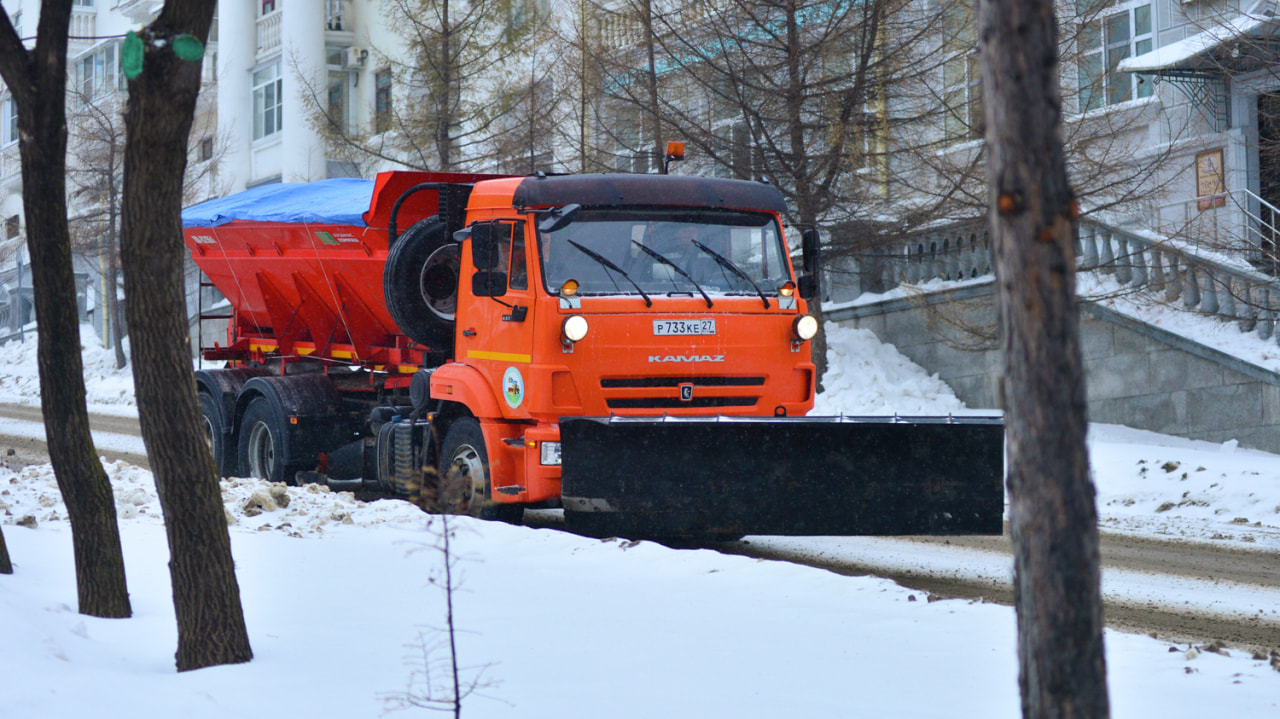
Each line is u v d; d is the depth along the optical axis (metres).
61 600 10.16
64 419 9.73
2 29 9.50
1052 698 4.51
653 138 29.72
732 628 9.79
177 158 8.13
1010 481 4.65
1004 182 4.56
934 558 15.71
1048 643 4.53
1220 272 26.69
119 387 48.47
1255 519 19.42
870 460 14.27
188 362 8.32
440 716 7.13
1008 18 4.55
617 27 30.20
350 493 18.16
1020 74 4.54
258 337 23.30
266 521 15.70
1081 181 26.84
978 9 4.72
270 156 59.94
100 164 55.69
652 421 14.06
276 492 16.69
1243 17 26.64
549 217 15.55
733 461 14.12
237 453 21.84
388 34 56.31
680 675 8.29
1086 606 4.52
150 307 8.16
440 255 17.62
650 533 14.09
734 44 27.53
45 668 7.61
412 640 9.23
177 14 7.95
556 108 34.53
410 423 18.14
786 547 16.75
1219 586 13.86
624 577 11.95
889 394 32.78
